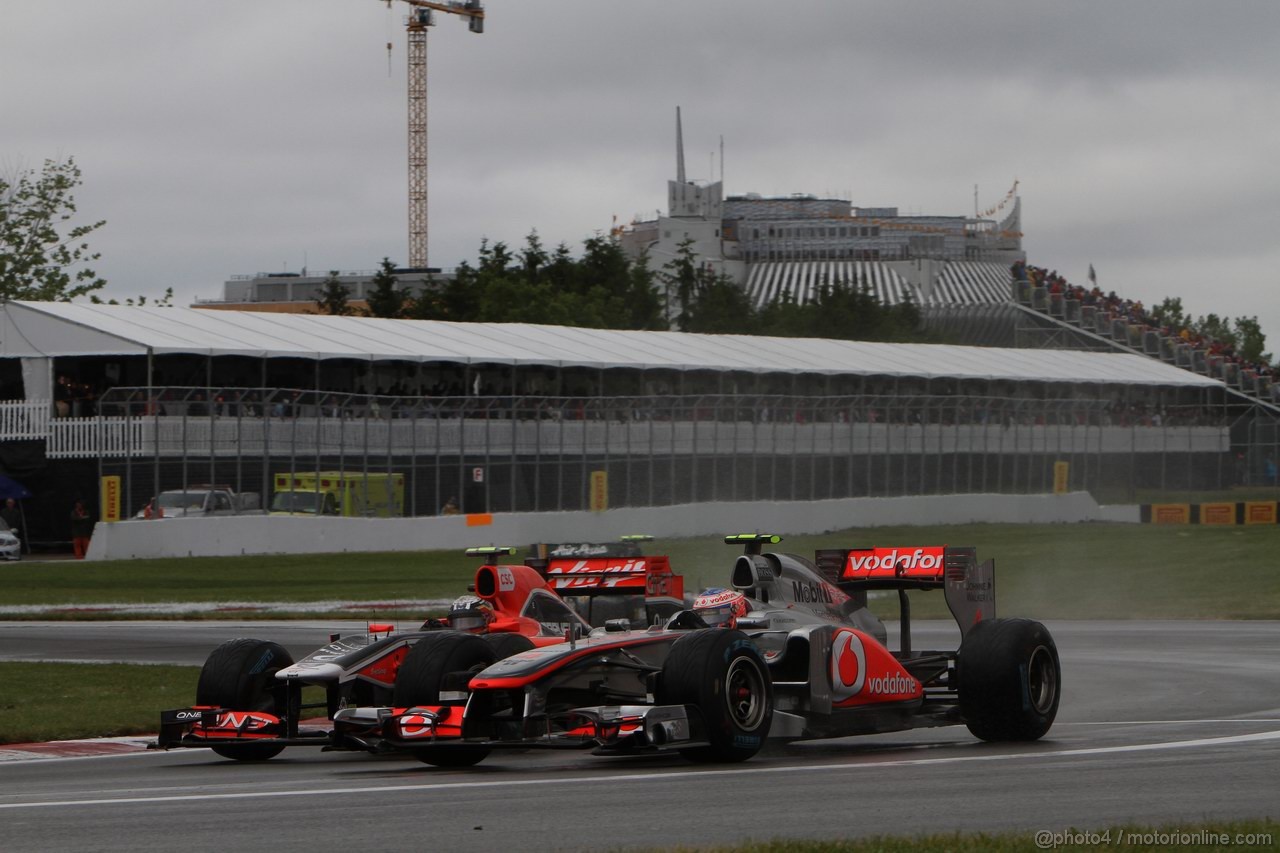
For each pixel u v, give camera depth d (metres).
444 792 18.20
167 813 16.72
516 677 20.25
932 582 24.39
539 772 20.55
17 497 87.69
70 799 18.03
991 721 22.45
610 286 186.00
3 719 28.02
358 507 86.62
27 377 90.12
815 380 121.12
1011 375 132.00
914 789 17.73
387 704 23.89
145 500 80.00
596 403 97.12
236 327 96.19
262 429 83.50
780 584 23.83
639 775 19.42
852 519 109.56
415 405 92.69
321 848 14.45
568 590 26.84
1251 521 114.06
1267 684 32.38
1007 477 121.44
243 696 22.72
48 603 59.50
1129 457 130.50
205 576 70.38
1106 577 69.75
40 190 132.62
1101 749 21.41
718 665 19.89
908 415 114.75
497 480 92.56
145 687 33.50
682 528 99.69
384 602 59.56
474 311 168.75
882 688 22.38
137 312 95.00
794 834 14.99
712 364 113.88
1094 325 184.88
